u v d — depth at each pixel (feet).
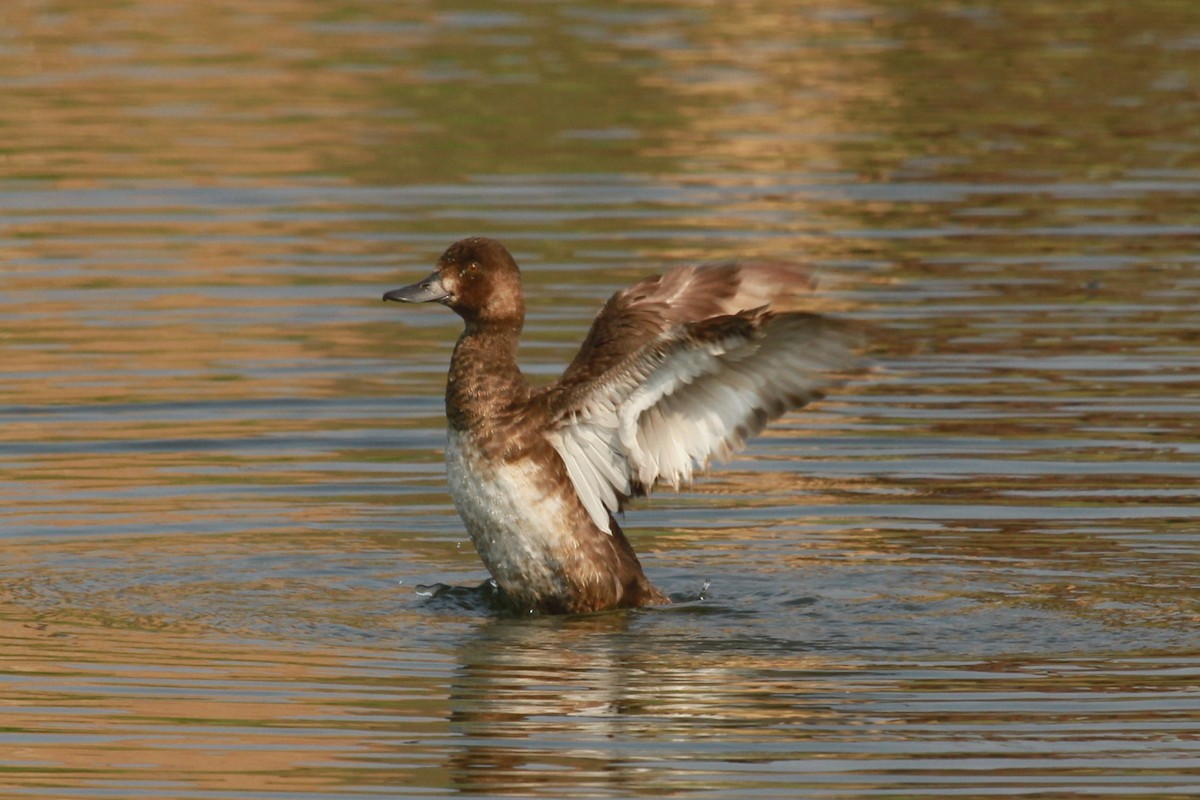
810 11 95.71
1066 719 29.53
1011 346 51.37
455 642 33.91
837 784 27.02
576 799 26.53
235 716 29.71
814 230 60.90
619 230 60.34
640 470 35.45
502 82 80.38
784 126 73.87
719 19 93.35
